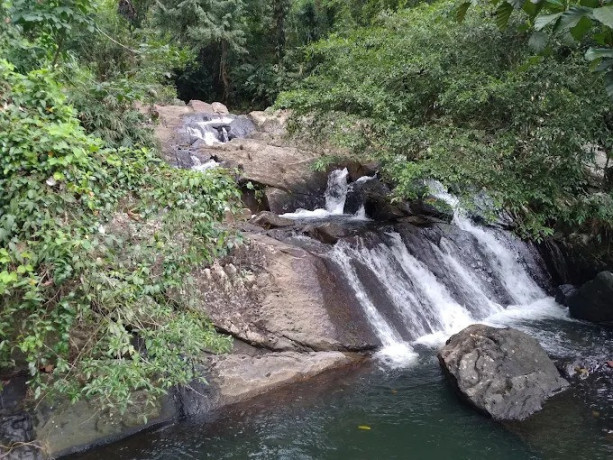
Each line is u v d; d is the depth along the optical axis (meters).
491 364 4.90
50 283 3.17
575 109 5.65
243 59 19.61
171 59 7.69
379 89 6.89
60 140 3.24
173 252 3.84
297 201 9.51
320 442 4.24
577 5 1.71
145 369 3.70
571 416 4.51
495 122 6.40
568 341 6.12
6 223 3.02
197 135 12.33
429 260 7.56
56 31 4.55
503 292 7.75
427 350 6.04
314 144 8.97
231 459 4.01
